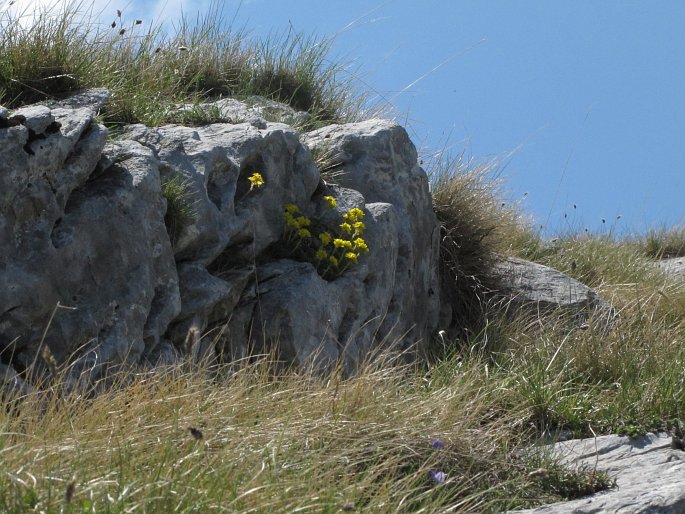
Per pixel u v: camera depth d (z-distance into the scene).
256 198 10.38
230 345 9.42
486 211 14.61
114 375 7.63
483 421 9.49
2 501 5.02
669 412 9.80
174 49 14.92
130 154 8.93
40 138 7.84
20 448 5.74
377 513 6.30
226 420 7.05
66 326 7.67
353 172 12.21
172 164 9.52
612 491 7.88
